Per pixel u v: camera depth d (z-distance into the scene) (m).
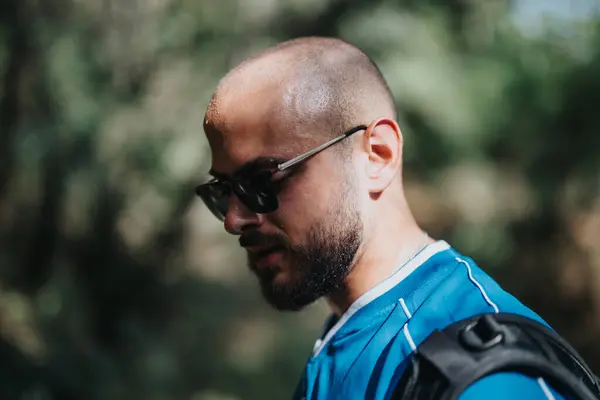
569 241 8.49
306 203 1.30
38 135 5.84
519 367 0.99
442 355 1.00
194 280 8.33
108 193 6.45
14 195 6.06
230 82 1.36
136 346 6.44
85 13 6.47
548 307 8.42
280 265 1.33
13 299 5.50
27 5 5.93
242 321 8.36
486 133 7.70
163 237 7.17
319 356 1.34
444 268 1.28
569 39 7.91
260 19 7.13
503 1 7.68
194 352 7.14
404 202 1.39
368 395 1.19
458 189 8.76
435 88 6.90
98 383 5.44
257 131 1.30
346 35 6.93
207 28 7.04
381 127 1.35
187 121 6.94
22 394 4.81
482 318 1.04
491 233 8.72
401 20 6.90
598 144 7.64
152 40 6.84
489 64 7.71
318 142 1.30
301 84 1.32
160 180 6.77
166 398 6.21
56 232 6.18
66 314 5.74
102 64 6.40
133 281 6.90
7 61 5.83
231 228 1.33
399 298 1.28
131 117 6.68
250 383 7.08
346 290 1.36
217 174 1.36
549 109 7.64
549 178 8.09
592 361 7.66
